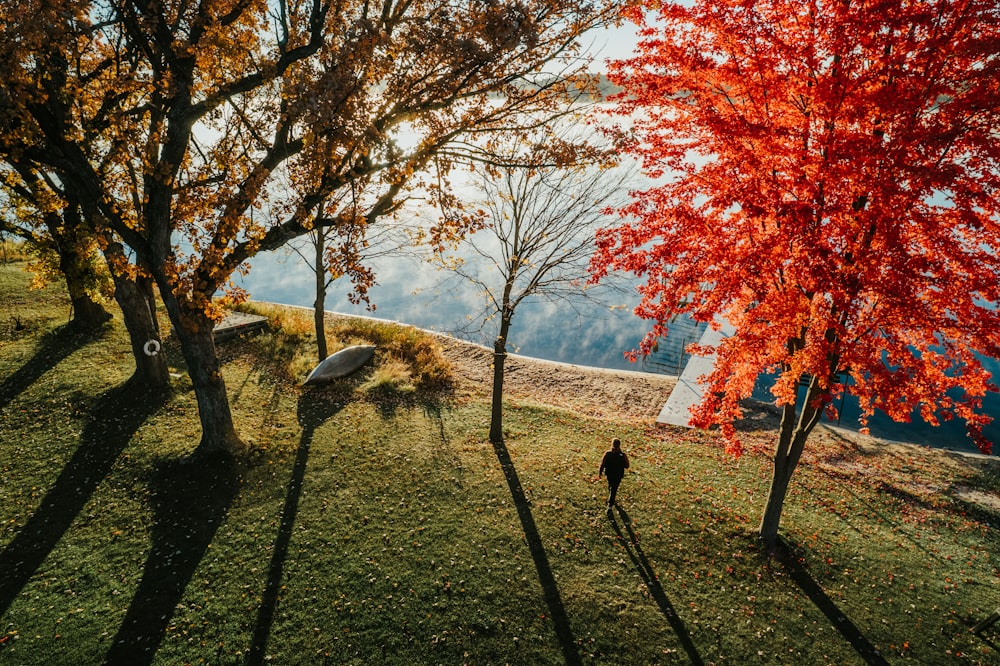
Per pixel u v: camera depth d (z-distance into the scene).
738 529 11.50
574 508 11.87
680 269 9.05
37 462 11.83
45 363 16.00
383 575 9.38
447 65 9.53
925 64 7.14
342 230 10.18
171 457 12.34
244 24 10.49
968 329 7.57
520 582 9.44
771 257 7.96
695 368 22.92
